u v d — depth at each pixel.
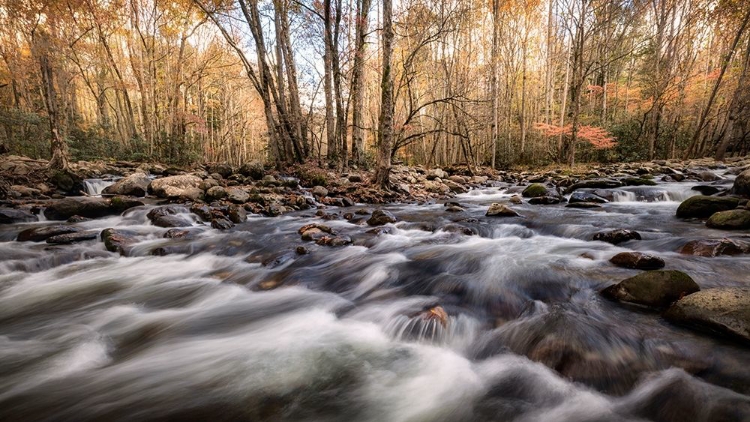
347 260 5.16
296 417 2.29
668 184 10.45
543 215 7.48
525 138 28.92
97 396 2.55
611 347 2.57
